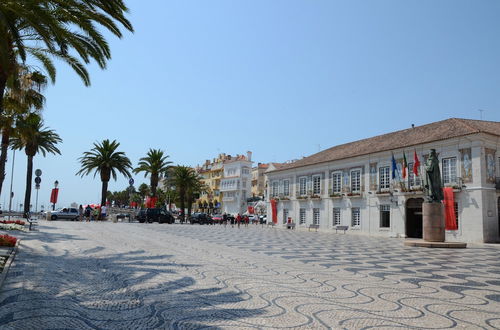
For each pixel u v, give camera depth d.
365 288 8.46
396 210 34.09
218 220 62.38
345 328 5.43
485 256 16.81
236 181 90.69
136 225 38.72
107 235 22.48
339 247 20.28
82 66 15.88
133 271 9.97
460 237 28.80
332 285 8.73
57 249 14.43
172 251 15.00
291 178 48.66
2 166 22.02
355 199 38.69
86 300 6.91
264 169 93.06
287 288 8.21
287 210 49.06
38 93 18.95
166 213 50.59
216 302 6.85
